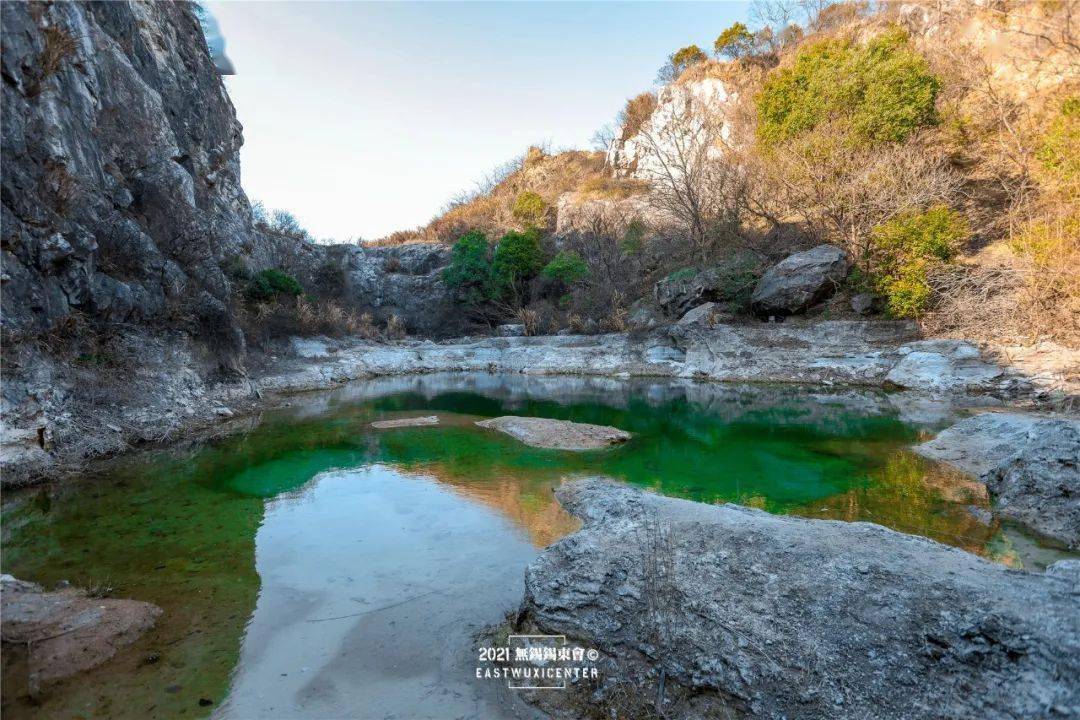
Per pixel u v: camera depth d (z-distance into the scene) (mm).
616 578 3570
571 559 3844
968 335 12719
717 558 3676
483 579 4531
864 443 8656
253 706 3043
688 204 22203
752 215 20562
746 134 24484
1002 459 6695
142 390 9484
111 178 10852
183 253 12539
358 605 4137
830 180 16391
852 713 2557
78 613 3904
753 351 16375
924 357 13055
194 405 10711
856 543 3826
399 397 14594
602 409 12477
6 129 7586
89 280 8633
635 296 22703
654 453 8539
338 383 17266
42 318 7770
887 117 16141
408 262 31281
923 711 2502
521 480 7285
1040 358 11234
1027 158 15328
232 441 9492
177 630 3791
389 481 7285
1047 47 16953
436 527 5684
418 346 22141
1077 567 3369
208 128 19969
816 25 30359
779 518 4703
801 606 3117
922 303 13672
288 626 3855
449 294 27891
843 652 2803
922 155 15469
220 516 6016
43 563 4812
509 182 42312
